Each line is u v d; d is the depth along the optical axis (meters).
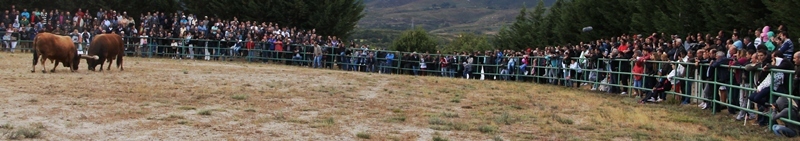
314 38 34.34
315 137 9.95
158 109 12.41
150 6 45.12
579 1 37.66
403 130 10.97
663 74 17.36
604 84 20.55
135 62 27.47
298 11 43.91
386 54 33.06
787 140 11.13
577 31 39.12
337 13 45.41
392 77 23.97
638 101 17.75
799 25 20.91
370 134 10.40
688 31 26.89
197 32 34.44
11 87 15.15
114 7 44.41
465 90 19.50
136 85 16.83
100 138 9.25
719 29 25.06
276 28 35.94
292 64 33.88
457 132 10.88
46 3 43.34
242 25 34.91
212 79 19.64
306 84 19.36
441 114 13.20
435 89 19.50
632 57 19.72
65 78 17.92
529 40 48.88
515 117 12.98
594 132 11.40
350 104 14.72
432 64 31.86
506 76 28.39
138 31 36.56
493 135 10.67
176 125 10.60
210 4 44.19
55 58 19.53
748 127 12.64
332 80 21.38
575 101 17.25
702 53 15.58
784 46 15.19
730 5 24.30
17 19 34.81
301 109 13.39
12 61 24.47
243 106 13.45
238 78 20.42
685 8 27.05
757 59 12.93
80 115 11.32
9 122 10.32
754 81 12.98
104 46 20.89
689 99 16.72
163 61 29.95
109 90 15.38
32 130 9.37
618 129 11.80
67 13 35.53
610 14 34.41
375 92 17.89
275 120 11.58
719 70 14.62
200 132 10.02
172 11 45.38
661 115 14.41
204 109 12.58
